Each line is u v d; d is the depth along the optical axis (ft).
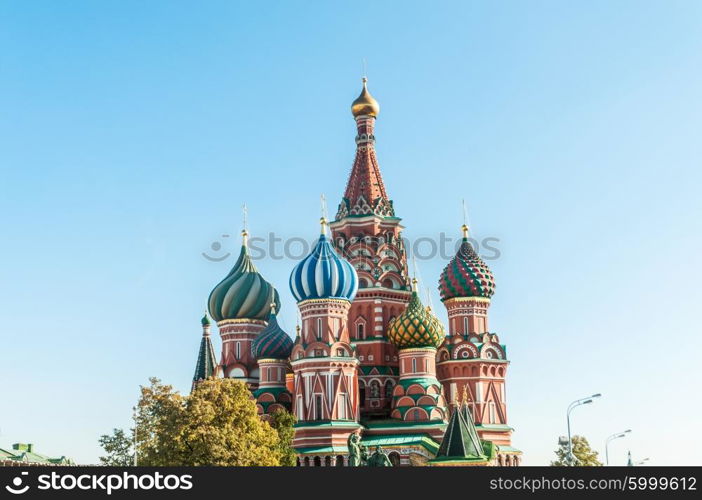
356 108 485.56
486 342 449.06
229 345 489.26
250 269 499.92
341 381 409.49
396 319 436.76
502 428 441.27
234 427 332.39
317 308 416.46
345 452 400.06
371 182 476.95
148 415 331.98
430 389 422.41
